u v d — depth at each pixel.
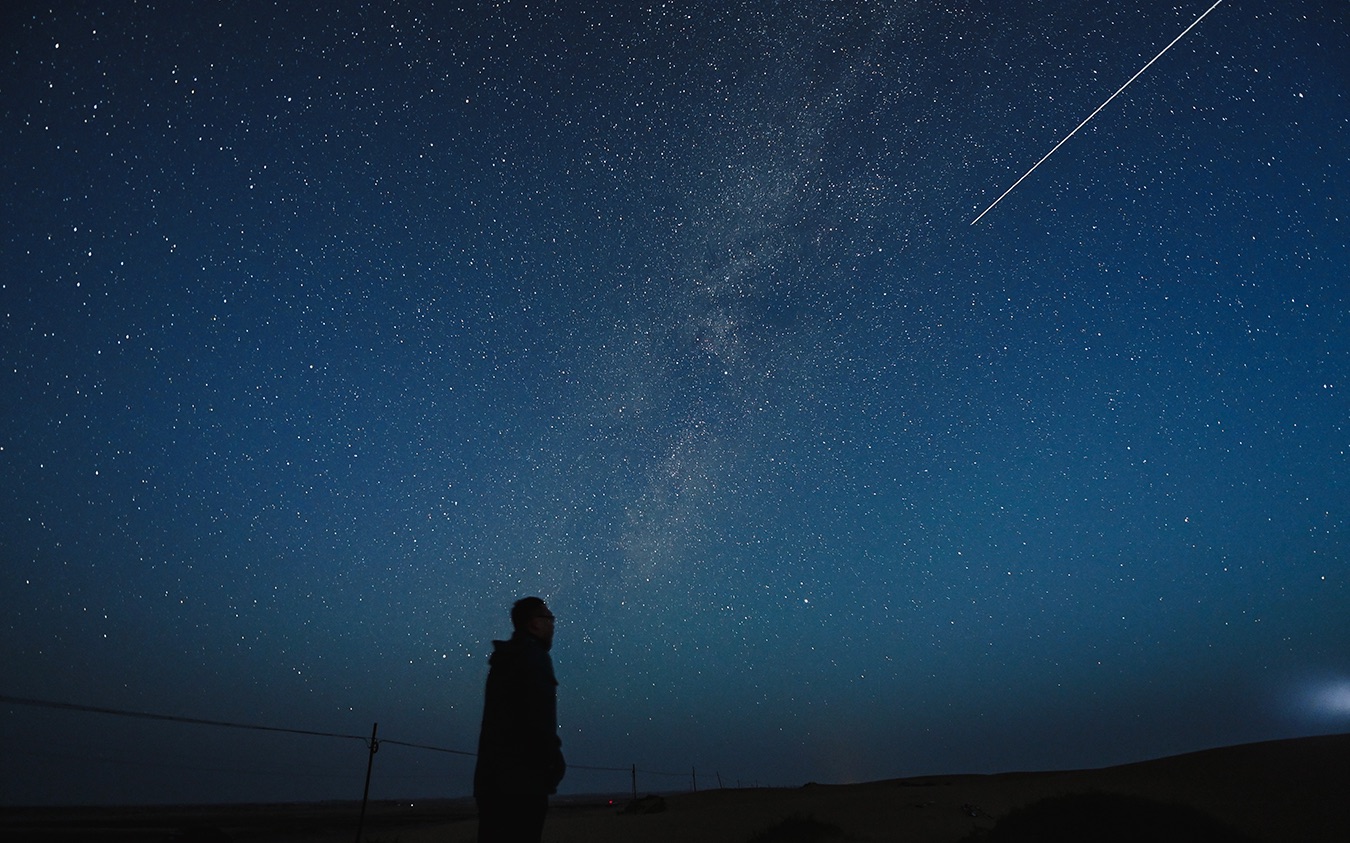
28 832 30.84
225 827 34.81
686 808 27.50
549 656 3.57
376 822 39.19
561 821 25.33
